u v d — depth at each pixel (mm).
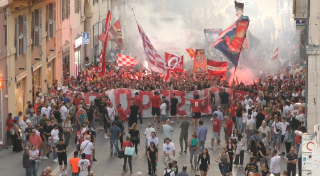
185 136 37000
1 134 38594
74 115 43156
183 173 27891
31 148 31656
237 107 42031
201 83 49438
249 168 29031
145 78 52375
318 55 27922
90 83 51781
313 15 27922
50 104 42469
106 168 34031
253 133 36375
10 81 41094
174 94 45969
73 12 64562
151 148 32125
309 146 21875
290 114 39562
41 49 50812
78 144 35375
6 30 40375
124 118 45656
